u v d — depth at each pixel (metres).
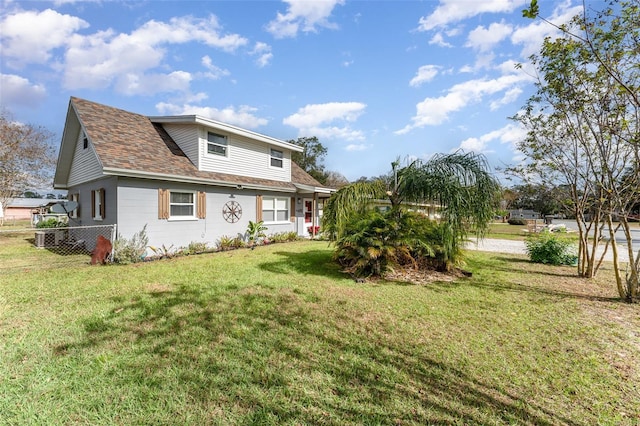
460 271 6.77
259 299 4.70
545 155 6.41
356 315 4.08
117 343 3.15
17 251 9.76
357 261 6.43
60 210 11.14
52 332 3.42
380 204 7.34
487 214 6.41
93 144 8.12
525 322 3.88
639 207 5.30
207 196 10.42
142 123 10.83
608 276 6.64
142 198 8.61
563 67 5.07
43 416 2.09
